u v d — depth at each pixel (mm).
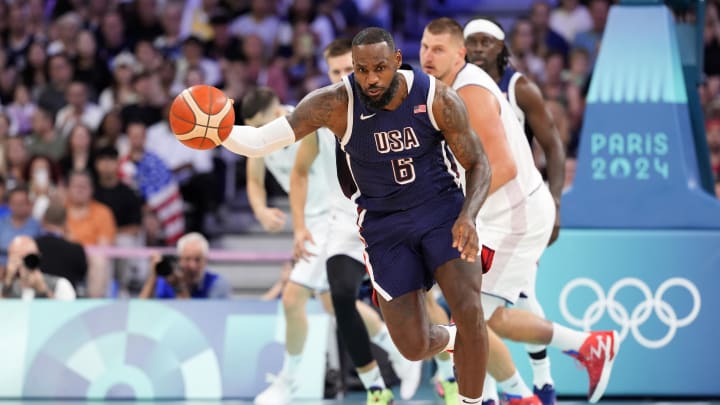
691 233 21656
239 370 23141
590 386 18734
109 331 23422
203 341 23344
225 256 28828
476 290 14297
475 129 16828
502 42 18812
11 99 42438
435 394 24375
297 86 40781
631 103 22188
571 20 41969
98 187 35188
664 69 22188
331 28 42719
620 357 21703
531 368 21688
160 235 35812
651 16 22391
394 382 25750
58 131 39031
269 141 14023
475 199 13742
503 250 17312
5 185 35156
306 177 20859
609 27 22531
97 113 39938
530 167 17625
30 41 43562
